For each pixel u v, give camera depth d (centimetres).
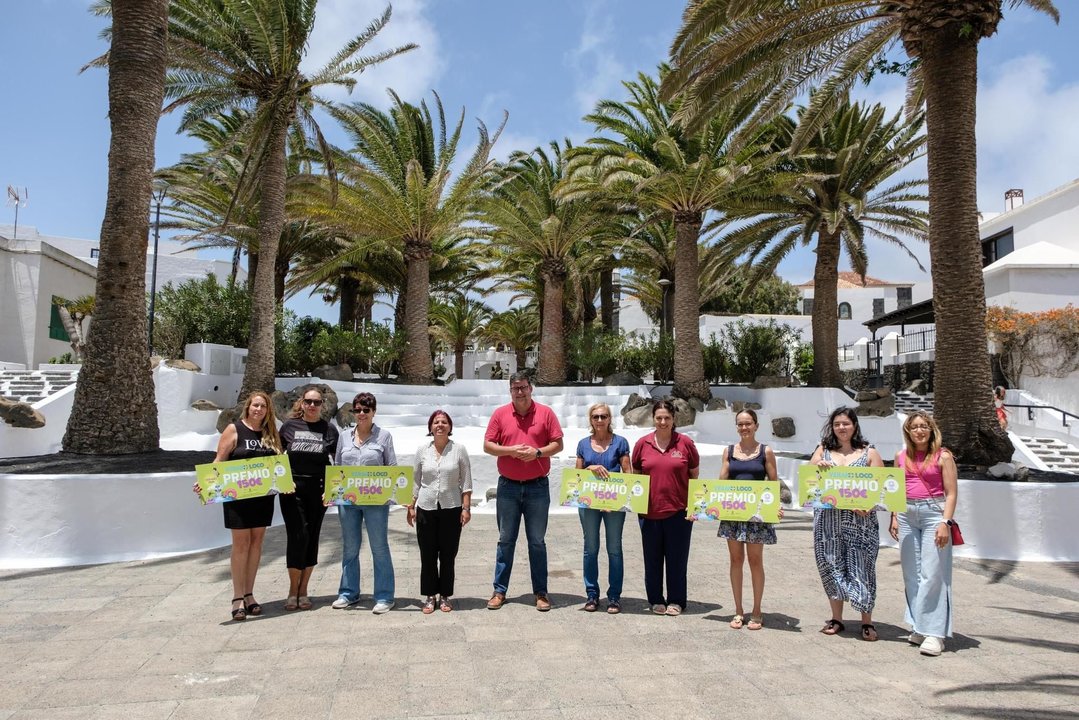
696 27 1041
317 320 2339
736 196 1802
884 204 1956
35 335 2327
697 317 1861
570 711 358
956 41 928
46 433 1284
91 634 475
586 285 2777
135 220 891
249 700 367
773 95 1206
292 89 1518
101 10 1328
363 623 503
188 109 1530
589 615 530
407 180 1894
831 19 1077
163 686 385
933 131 947
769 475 515
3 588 594
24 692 375
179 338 1733
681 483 538
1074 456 1480
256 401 537
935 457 480
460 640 468
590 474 538
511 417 553
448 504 533
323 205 1888
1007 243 2497
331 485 531
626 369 2292
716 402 1809
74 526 691
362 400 551
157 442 911
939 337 939
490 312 3491
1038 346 1819
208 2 1466
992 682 401
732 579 510
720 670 418
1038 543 774
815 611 550
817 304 1998
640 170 1753
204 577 632
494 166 2027
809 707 365
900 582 659
